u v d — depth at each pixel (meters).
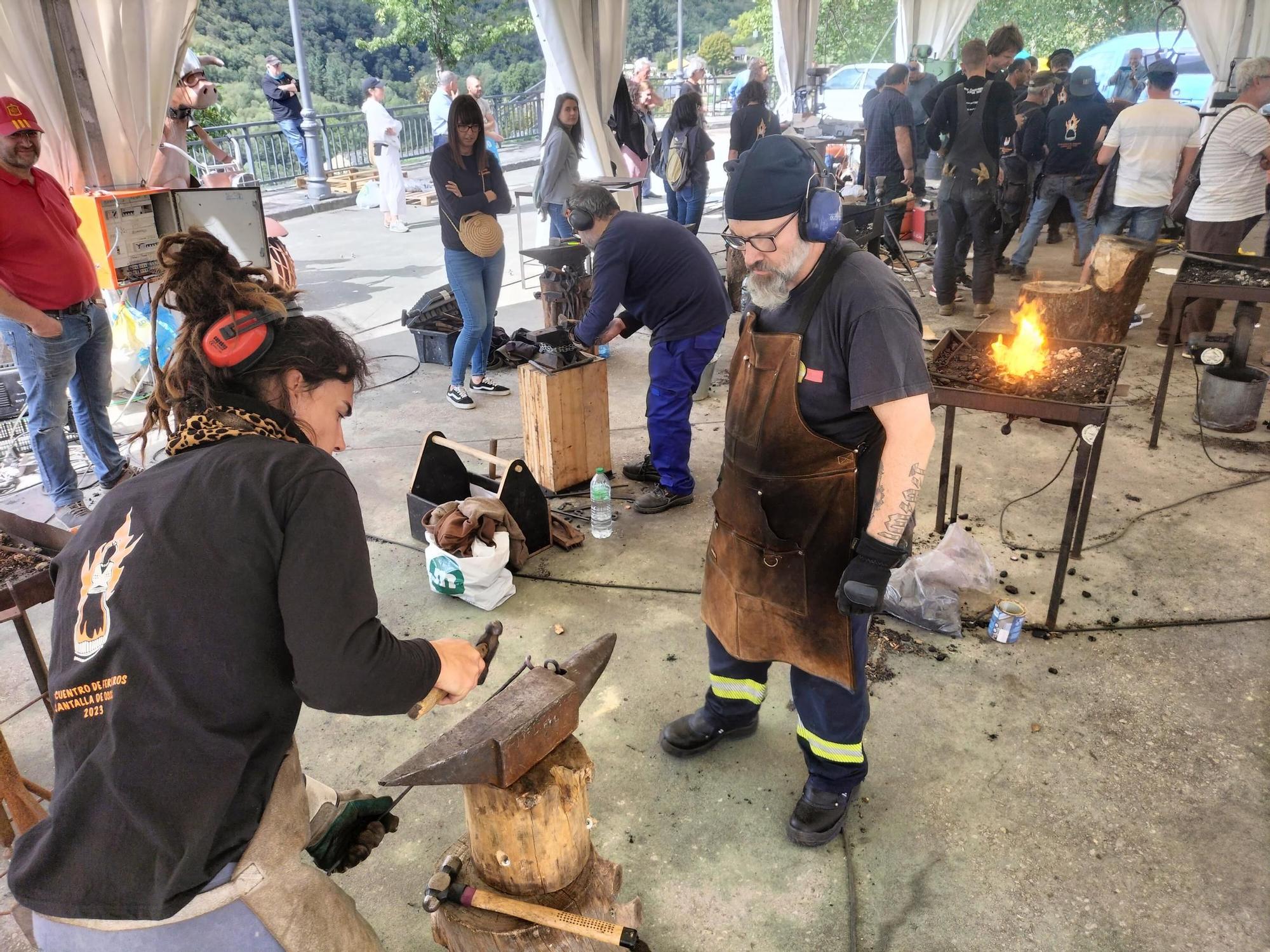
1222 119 5.86
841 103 16.05
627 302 4.04
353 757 2.78
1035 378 3.46
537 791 1.59
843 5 22.50
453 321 6.44
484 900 1.67
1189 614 3.40
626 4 9.00
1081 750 2.74
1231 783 2.60
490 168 5.30
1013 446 4.92
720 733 2.75
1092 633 3.31
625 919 1.75
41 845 1.23
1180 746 2.75
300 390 1.36
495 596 3.54
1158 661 3.15
